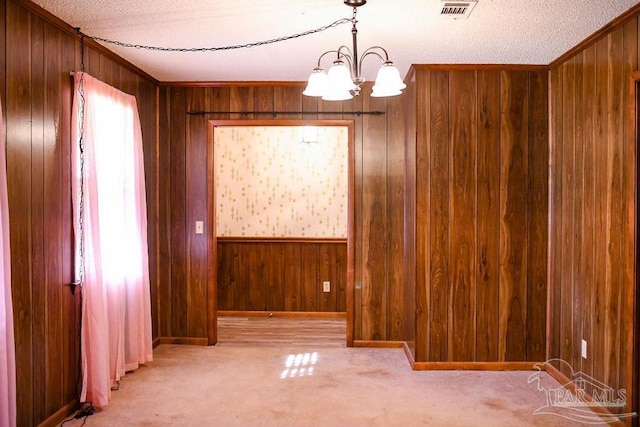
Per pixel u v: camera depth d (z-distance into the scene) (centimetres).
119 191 354
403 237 450
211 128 454
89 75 323
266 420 299
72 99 310
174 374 380
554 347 381
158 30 306
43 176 280
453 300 392
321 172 594
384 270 453
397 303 453
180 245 460
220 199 599
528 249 391
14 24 254
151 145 443
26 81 264
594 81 320
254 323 554
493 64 384
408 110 425
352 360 416
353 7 264
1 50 244
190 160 457
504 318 392
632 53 277
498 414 310
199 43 333
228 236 595
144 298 398
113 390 346
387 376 377
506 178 389
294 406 321
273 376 377
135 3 263
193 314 462
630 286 280
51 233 289
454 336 392
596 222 318
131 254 375
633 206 277
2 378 228
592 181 323
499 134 388
